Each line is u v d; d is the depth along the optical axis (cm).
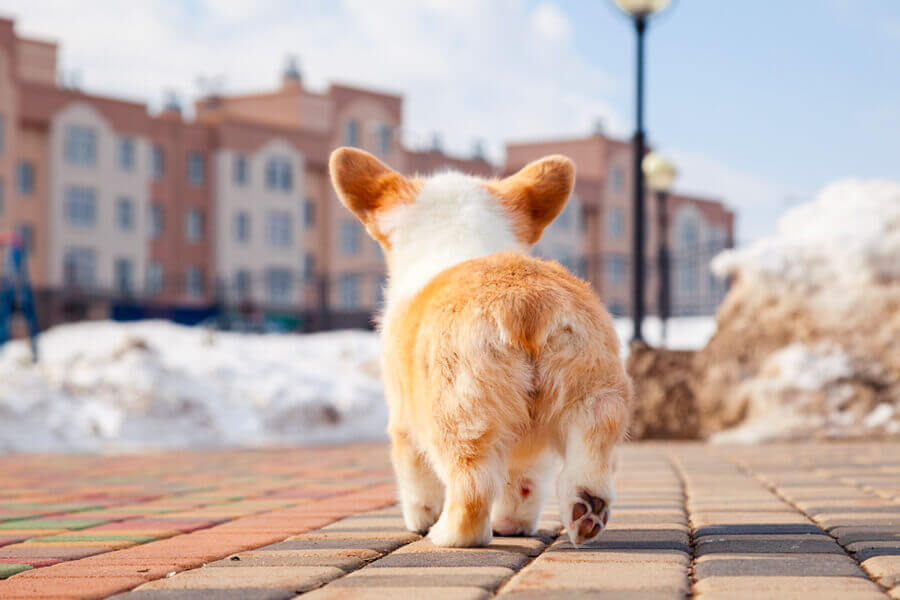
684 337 1995
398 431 355
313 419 1252
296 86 5531
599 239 6338
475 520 320
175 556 337
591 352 301
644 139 1148
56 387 1166
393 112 5812
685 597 247
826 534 355
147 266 4928
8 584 290
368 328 4044
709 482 575
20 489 624
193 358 1402
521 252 365
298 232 5441
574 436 299
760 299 1014
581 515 294
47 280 4559
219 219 5166
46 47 4669
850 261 1003
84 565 326
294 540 370
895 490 506
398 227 370
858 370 966
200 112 5600
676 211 6756
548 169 383
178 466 815
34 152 4562
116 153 4794
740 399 980
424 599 248
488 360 301
